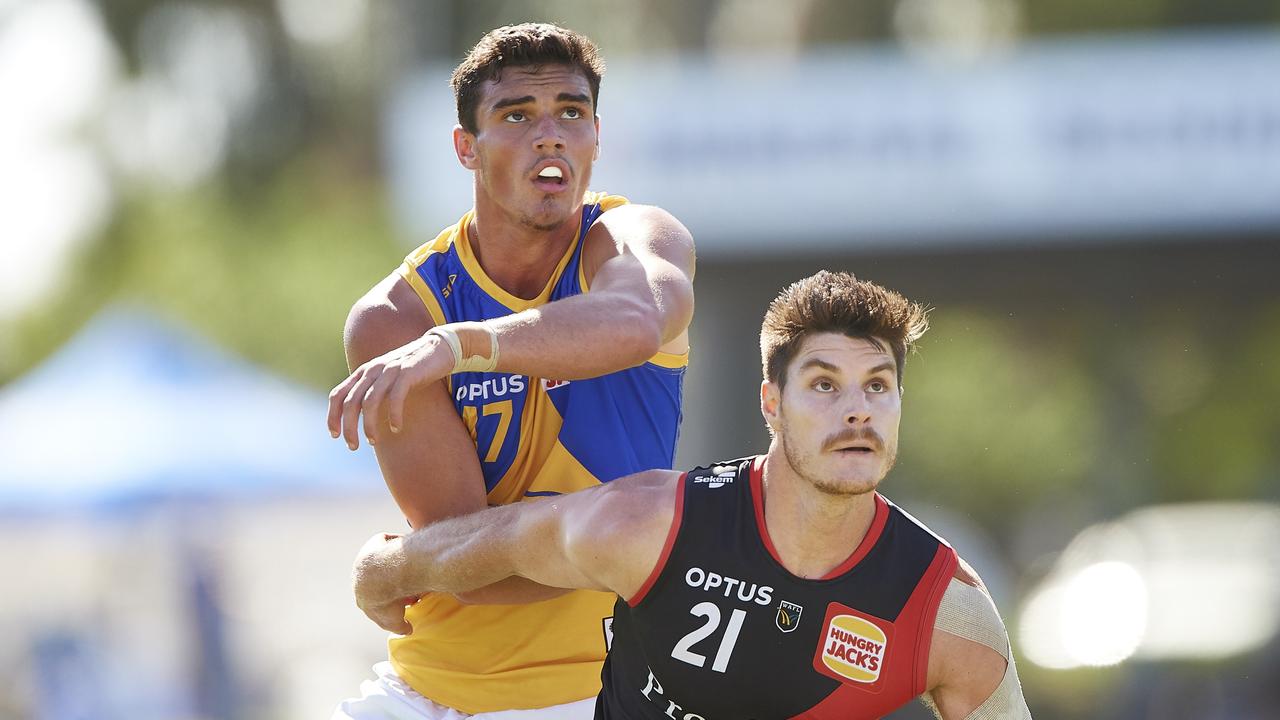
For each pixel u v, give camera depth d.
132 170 91.38
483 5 87.81
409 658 15.08
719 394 52.47
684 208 48.50
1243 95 47.62
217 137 92.69
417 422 14.17
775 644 12.35
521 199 13.88
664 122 48.41
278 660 47.91
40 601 47.09
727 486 12.51
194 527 45.56
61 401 46.47
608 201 14.85
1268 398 86.25
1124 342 85.31
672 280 13.45
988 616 12.38
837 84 48.41
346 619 48.56
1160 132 48.00
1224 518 75.44
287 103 94.06
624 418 14.46
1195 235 48.12
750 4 93.75
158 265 86.12
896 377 12.21
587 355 12.71
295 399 47.97
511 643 14.59
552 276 14.48
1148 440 87.00
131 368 47.09
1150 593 58.25
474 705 14.64
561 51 13.95
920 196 48.28
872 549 12.34
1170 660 54.22
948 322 84.50
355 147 94.06
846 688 12.37
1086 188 48.09
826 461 11.93
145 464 44.34
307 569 47.53
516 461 14.42
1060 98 48.09
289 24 94.06
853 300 12.03
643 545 12.43
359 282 78.38
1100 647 56.03
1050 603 59.94
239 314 78.69
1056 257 49.94
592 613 14.55
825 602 12.28
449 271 14.59
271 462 45.06
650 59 89.75
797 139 48.41
